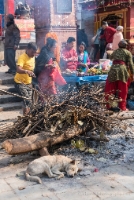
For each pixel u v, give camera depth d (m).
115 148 7.67
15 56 13.97
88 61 12.99
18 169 6.71
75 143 7.43
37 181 6.12
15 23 14.28
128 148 7.69
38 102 8.19
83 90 8.16
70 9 15.98
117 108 10.91
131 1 17.91
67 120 7.40
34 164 6.29
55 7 15.67
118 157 7.21
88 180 6.22
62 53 12.27
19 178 6.31
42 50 9.72
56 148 7.55
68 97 7.93
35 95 8.56
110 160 7.08
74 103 7.70
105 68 12.21
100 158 7.15
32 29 15.48
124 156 7.23
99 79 11.44
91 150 7.38
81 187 5.95
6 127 7.97
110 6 18.98
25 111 8.44
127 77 10.91
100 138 7.79
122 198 5.58
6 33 13.74
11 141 6.65
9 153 6.65
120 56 10.84
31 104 8.28
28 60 9.09
